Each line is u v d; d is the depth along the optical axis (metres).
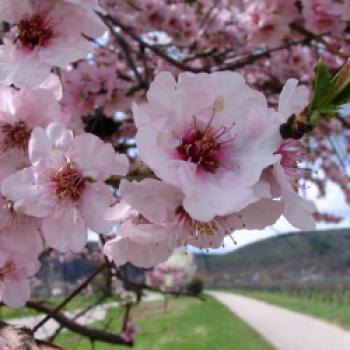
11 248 0.15
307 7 0.31
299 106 0.11
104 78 0.34
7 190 0.13
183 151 0.12
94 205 0.14
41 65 0.15
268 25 0.35
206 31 0.52
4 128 0.15
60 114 0.15
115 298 0.55
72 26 0.15
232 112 0.12
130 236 0.13
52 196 0.13
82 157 0.14
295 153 0.12
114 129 0.42
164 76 0.12
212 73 0.12
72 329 0.34
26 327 0.11
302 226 0.11
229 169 0.11
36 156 0.13
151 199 0.11
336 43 0.42
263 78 0.53
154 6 0.44
